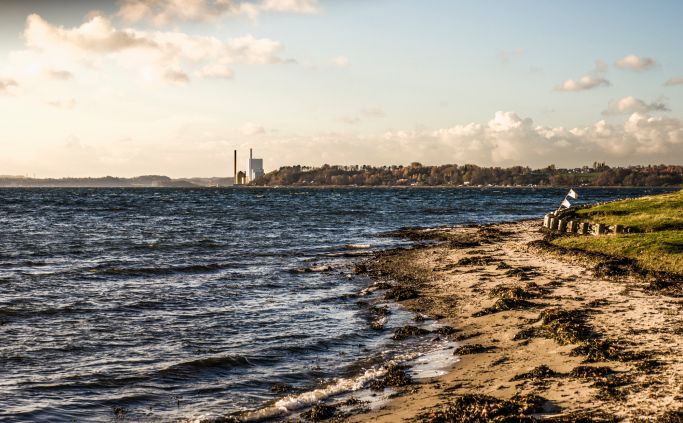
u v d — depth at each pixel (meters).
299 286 27.28
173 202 136.00
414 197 180.75
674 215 40.91
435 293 24.30
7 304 22.47
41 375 14.44
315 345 17.17
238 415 12.09
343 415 11.62
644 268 26.33
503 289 23.02
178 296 24.59
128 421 11.95
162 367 15.12
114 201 139.25
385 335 18.20
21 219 74.25
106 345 17.08
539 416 10.40
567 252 32.28
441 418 10.64
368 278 29.33
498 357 14.79
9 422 11.70
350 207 112.25
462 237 48.78
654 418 9.70
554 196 193.50
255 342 17.50
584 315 18.19
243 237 52.47
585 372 12.55
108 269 32.06
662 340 14.86
